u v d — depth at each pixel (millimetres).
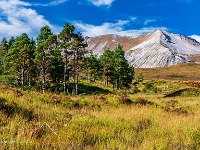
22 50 49094
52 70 58312
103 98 21781
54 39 50594
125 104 20812
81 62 57438
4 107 11102
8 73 57188
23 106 12484
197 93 49031
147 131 10977
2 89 17922
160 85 91750
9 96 14695
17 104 12328
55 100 17797
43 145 7582
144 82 104312
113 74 72875
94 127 11172
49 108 14891
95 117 13367
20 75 55750
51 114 12656
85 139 8898
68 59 55375
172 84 85938
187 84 74750
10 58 51156
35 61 49688
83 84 63969
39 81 56156
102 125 11758
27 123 9656
